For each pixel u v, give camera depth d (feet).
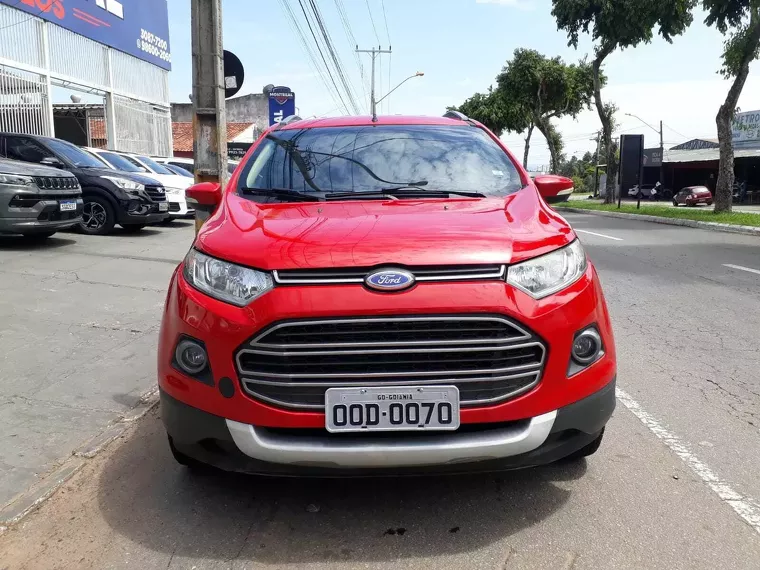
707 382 14.94
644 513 9.28
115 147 69.31
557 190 12.65
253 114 154.20
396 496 9.78
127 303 21.24
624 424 12.51
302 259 8.21
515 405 8.07
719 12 61.72
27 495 9.82
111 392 13.94
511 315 7.97
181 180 47.96
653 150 152.25
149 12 76.33
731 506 9.48
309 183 11.65
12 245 31.45
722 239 45.47
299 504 9.61
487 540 8.63
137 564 8.21
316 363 7.94
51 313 19.62
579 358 8.53
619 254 36.76
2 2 49.85
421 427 7.95
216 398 8.21
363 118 14.15
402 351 7.84
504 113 150.10
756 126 131.13
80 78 62.23
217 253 8.77
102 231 37.65
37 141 37.93
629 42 83.76
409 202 10.73
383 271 8.00
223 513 9.39
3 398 13.42
